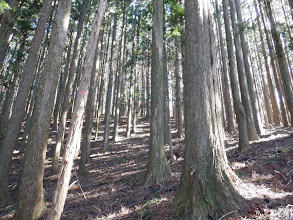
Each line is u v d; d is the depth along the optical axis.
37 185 4.98
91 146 15.90
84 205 5.36
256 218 2.87
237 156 7.21
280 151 6.26
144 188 5.65
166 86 9.25
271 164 5.23
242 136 7.89
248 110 9.80
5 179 7.01
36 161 5.00
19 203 4.77
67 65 17.53
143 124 24.75
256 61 24.69
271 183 4.08
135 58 11.61
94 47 3.39
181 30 9.21
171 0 8.94
